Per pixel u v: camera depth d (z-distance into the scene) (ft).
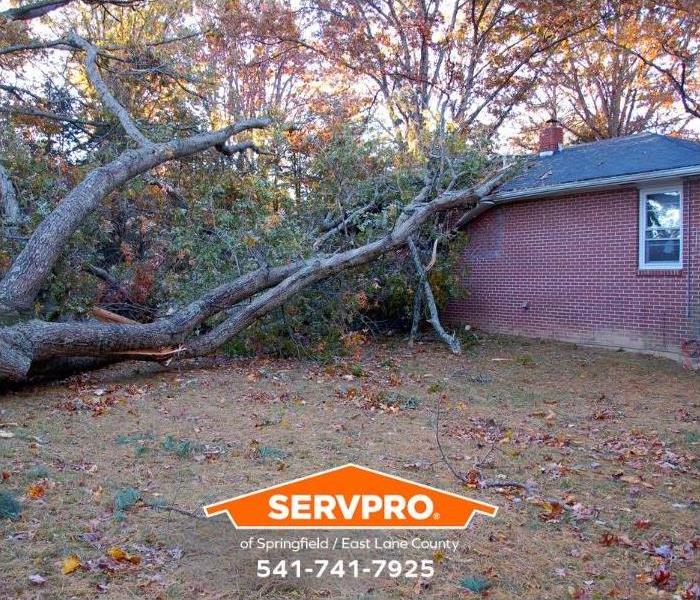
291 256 34.78
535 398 29.35
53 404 23.90
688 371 36.27
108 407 23.76
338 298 37.32
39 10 44.86
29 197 33.88
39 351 25.25
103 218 35.01
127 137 38.88
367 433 21.72
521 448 20.90
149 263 36.37
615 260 42.45
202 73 44.68
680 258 39.29
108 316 31.32
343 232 41.98
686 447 21.90
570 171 45.09
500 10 70.49
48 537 12.90
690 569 12.83
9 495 14.24
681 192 39.17
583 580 12.28
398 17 72.38
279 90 82.58
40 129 43.86
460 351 41.19
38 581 11.16
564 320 45.37
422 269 42.22
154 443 19.52
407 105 52.39
